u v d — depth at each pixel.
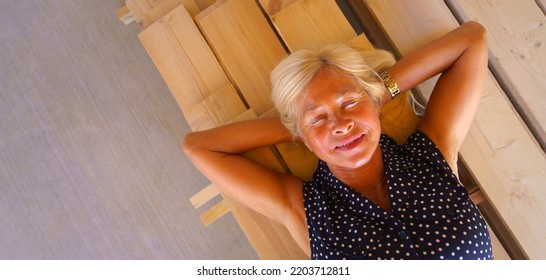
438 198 1.33
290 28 1.62
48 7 2.27
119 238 2.25
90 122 2.25
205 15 1.67
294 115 1.32
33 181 2.27
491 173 1.55
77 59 2.26
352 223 1.35
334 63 1.28
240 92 1.70
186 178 2.23
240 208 1.62
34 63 2.26
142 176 2.24
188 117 1.64
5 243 2.27
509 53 1.62
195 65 1.67
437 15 1.62
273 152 1.63
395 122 1.56
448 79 1.42
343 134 1.24
